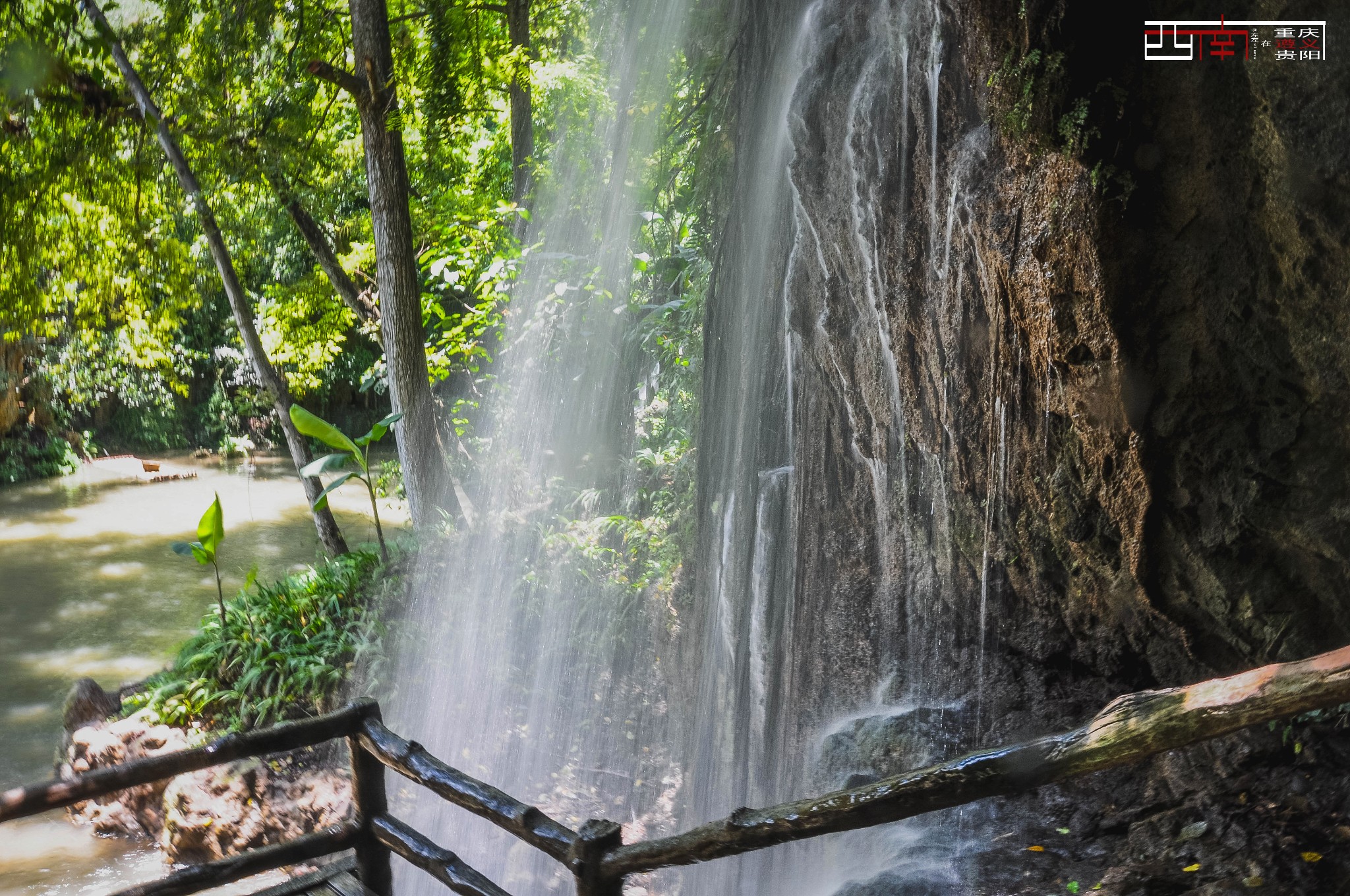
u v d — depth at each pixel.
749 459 6.47
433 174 10.78
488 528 9.02
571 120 10.01
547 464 10.23
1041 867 3.87
